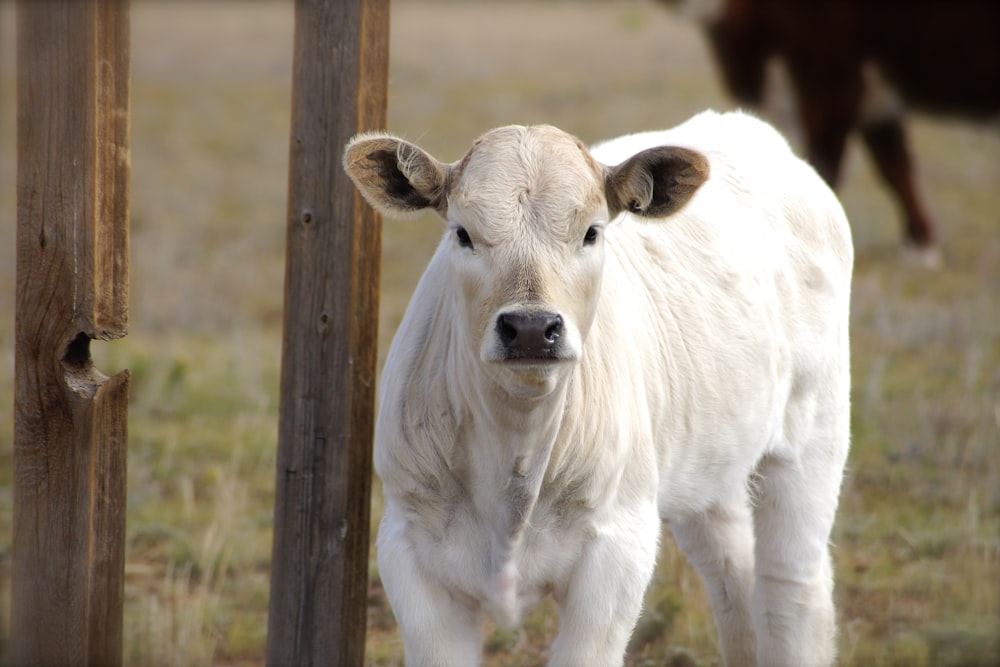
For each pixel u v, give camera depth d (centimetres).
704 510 906
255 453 1448
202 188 3089
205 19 7588
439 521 736
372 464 836
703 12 2414
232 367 1748
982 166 3161
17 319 707
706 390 843
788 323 924
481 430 708
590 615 744
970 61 2398
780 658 916
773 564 926
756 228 916
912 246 2305
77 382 711
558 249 675
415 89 4259
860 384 1612
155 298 2123
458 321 709
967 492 1279
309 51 779
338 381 799
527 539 734
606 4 8262
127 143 704
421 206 735
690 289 852
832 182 2408
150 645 989
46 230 694
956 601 1085
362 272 799
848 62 2352
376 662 1016
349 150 696
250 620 1079
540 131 718
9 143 3697
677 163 727
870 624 1071
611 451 736
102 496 726
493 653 1070
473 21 7081
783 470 937
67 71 681
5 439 1465
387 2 789
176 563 1184
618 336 764
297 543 816
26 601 726
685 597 1107
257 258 2447
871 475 1358
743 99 2462
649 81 4325
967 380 1568
